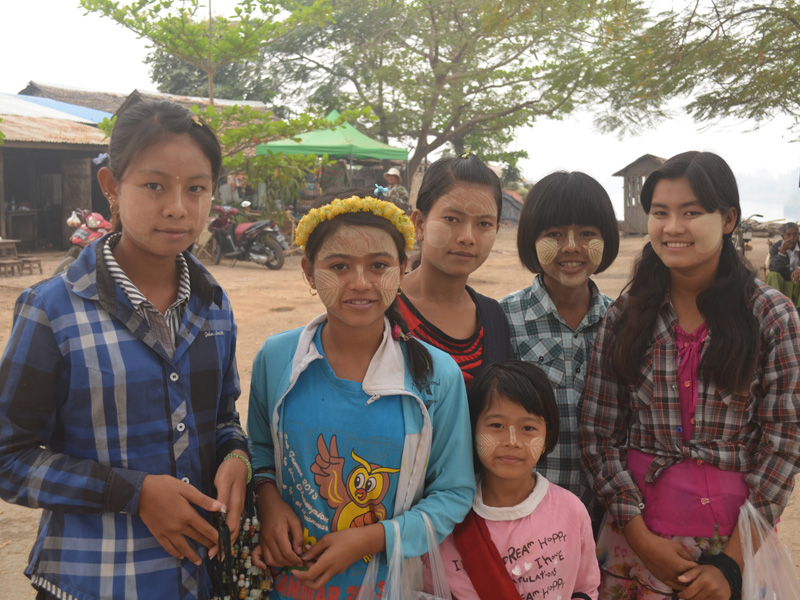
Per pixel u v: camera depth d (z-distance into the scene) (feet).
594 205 7.63
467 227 7.43
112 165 5.49
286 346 6.50
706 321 6.90
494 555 6.47
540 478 6.90
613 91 43.19
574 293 8.03
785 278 28.58
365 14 73.20
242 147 47.96
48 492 5.08
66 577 5.33
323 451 6.07
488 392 6.63
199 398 5.81
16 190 59.11
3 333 24.88
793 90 36.94
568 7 43.14
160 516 5.21
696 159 6.89
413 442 6.09
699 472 6.82
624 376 7.18
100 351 5.28
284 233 55.88
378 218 5.98
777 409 6.59
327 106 83.82
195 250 45.44
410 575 6.18
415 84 74.33
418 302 7.89
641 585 7.21
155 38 50.47
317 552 5.81
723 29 36.24
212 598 5.78
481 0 66.80
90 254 5.51
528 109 75.97
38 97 67.00
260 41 52.11
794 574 6.77
